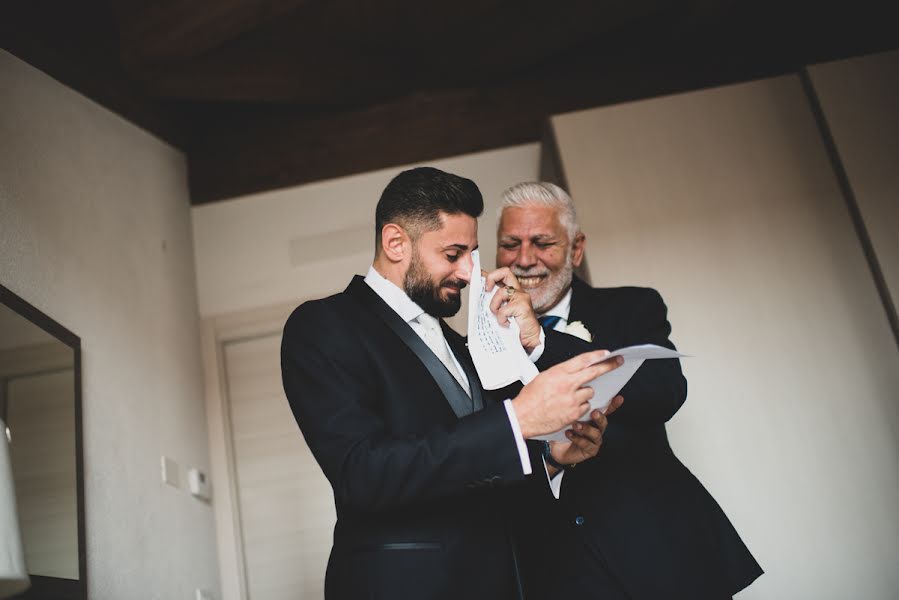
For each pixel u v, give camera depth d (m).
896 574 3.33
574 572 2.09
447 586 1.74
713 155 3.94
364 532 1.79
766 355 3.63
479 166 4.53
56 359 2.78
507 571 1.81
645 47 4.57
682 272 3.76
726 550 2.14
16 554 1.95
